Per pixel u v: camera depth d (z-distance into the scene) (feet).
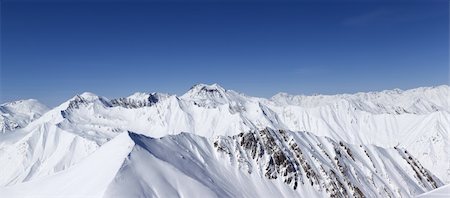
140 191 325.01
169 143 461.78
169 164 384.68
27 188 371.15
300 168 556.51
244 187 477.77
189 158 456.45
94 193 314.35
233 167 505.25
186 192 357.82
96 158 388.16
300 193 521.24
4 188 376.68
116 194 308.81
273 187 508.12
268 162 532.32
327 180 555.69
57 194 342.03
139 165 357.41
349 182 581.53
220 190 414.00
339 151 645.92
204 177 429.38
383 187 628.28
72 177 367.25
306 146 611.06
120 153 374.22
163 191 341.62
